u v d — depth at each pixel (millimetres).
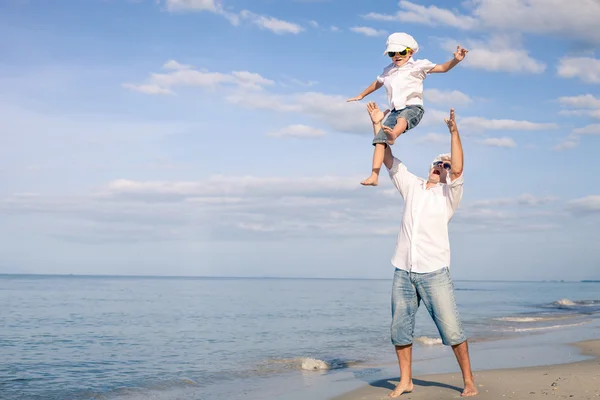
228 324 17719
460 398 5227
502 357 8867
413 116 5258
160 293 52094
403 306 5426
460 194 5211
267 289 74688
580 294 54094
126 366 9453
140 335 14445
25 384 7902
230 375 8414
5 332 15211
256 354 10750
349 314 22625
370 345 12023
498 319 18438
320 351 11078
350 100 5750
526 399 5129
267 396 6488
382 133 5191
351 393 6191
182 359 10180
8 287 70625
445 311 5195
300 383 7391
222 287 85875
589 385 5785
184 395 6965
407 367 5605
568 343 10766
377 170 5133
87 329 16109
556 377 6348
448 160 5469
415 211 5340
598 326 15109
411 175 5609
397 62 5469
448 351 10266
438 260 5223
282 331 15320
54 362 9922
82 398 6984
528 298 42531
